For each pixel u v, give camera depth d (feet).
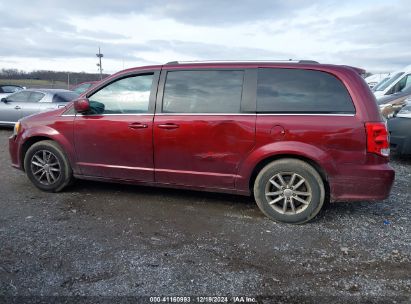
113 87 14.92
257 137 12.85
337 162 12.31
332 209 14.60
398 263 10.28
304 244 11.41
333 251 10.96
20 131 16.35
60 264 9.89
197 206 14.73
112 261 10.12
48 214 13.55
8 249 10.68
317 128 12.33
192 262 10.17
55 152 15.67
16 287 8.80
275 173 12.98
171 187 14.52
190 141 13.61
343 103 12.35
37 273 9.42
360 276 9.60
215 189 13.89
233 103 13.29
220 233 12.17
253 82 13.21
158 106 14.10
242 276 9.50
